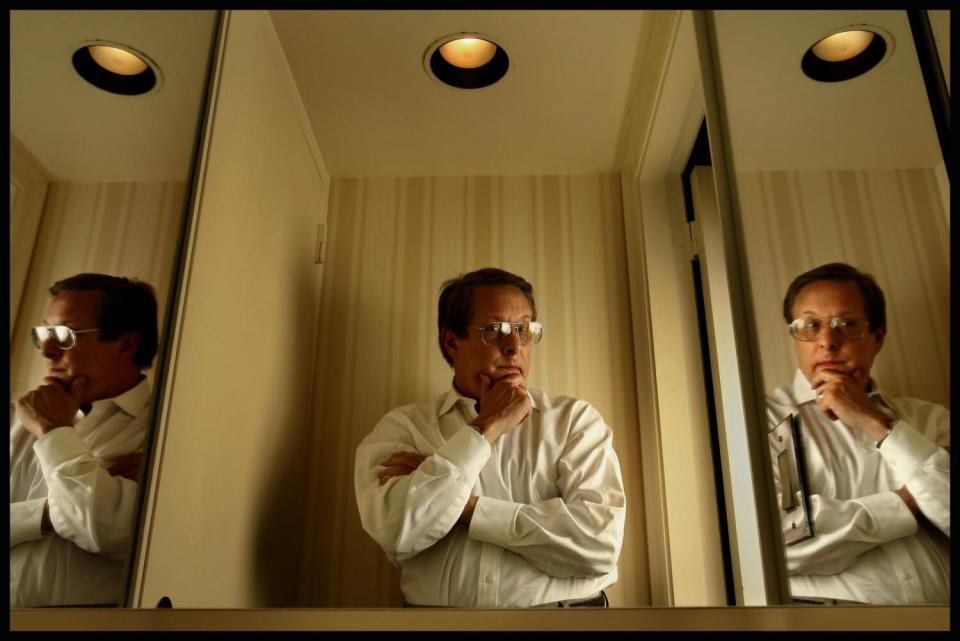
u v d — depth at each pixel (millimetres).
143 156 771
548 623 505
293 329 1374
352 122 1524
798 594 746
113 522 679
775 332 823
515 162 1642
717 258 1385
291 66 1372
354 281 1569
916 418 549
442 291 1504
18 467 554
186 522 849
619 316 1524
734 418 1276
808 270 744
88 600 627
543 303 1533
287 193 1348
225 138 982
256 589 1144
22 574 547
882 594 588
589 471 1242
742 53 953
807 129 770
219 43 974
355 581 1324
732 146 980
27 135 598
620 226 1613
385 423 1319
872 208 633
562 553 1124
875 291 622
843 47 723
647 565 1328
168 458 789
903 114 610
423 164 1650
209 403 926
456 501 1140
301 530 1363
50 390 600
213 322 933
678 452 1290
